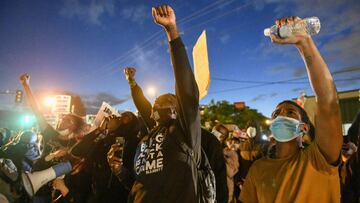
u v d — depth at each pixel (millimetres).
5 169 3676
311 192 2055
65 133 5133
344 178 3029
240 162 5777
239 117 39812
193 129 2582
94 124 4809
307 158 2125
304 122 2375
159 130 2838
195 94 2527
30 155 4855
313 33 1895
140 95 4188
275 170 2281
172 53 2451
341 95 22266
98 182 3855
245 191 2498
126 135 3846
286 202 2121
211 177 2777
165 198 2477
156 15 2436
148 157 2664
